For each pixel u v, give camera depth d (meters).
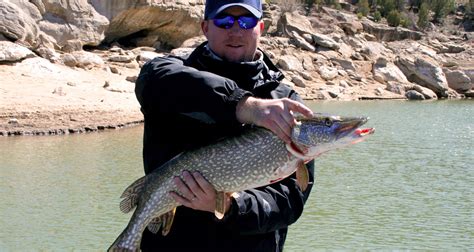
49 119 21.06
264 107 3.19
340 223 10.80
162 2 40.50
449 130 25.88
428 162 17.55
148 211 3.39
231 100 3.22
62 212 10.88
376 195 13.05
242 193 3.51
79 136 20.02
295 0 66.69
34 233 9.63
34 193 12.17
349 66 49.22
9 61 28.28
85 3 37.16
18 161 15.34
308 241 9.66
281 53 48.62
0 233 9.56
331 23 62.75
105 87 28.56
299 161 3.27
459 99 48.31
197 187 3.28
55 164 15.09
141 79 3.48
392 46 62.72
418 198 12.87
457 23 83.62
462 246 9.47
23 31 30.86
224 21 3.56
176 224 3.55
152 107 3.44
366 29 65.69
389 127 26.81
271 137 3.26
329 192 13.29
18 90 24.20
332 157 18.12
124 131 21.41
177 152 3.55
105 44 40.78
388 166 16.69
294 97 3.77
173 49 44.03
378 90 46.38
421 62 50.31
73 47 35.78
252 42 3.64
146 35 42.72
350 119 3.17
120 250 3.41
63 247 8.97
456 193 13.42
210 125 3.46
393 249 9.26
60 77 28.72
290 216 3.70
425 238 9.95
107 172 14.30
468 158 18.39
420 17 78.19
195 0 43.34
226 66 3.58
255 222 3.49
